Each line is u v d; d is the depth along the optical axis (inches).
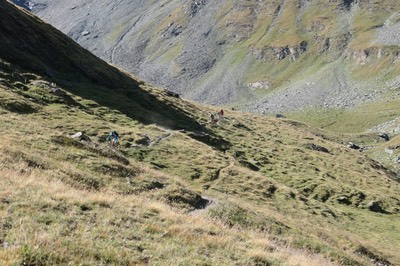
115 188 1133.7
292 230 1322.6
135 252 587.8
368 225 2199.8
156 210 903.7
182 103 4005.9
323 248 1204.5
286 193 2199.8
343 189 2775.6
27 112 1962.4
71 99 2480.3
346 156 4097.0
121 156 1496.1
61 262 484.7
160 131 2603.3
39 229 579.8
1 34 2758.4
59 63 3120.1
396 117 7810.0
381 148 5551.2
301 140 4188.0
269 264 717.3
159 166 2020.2
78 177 1089.4
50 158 1183.6
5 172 861.8
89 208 764.0
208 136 2999.5
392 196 2945.4
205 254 682.8
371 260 1414.9
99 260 525.7
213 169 2185.0
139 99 3361.2
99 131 2079.2
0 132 1325.0
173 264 578.6
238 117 4618.6
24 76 2456.9
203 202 1299.2
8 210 637.9
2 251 461.7
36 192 763.4
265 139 3777.1
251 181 2185.0
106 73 3592.5
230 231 901.8
